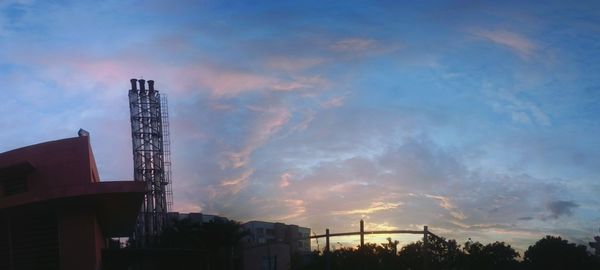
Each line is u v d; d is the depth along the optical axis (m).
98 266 31.30
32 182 32.06
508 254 96.38
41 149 32.53
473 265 91.31
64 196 27.11
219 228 63.38
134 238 80.06
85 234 28.69
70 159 32.31
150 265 40.09
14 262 29.12
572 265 94.19
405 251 71.69
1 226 29.61
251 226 120.69
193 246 63.09
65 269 28.30
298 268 80.75
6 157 32.47
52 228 29.19
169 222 85.56
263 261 82.69
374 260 71.19
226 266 63.50
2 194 32.34
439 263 69.38
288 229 127.44
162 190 96.38
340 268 72.25
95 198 28.19
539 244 98.00
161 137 98.94
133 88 99.75
